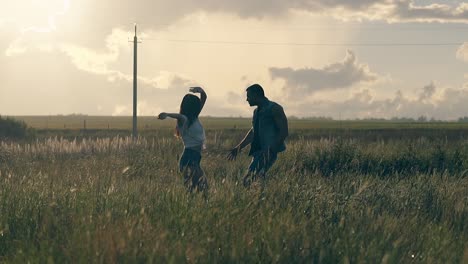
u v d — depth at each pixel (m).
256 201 7.51
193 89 10.16
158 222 6.30
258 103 10.66
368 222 6.93
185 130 9.96
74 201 7.95
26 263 5.18
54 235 6.27
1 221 6.82
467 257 5.43
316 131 75.06
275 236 5.63
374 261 5.32
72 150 21.80
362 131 74.75
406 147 19.75
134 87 46.75
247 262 5.12
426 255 5.77
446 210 8.59
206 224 6.24
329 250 5.41
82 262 4.87
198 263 5.01
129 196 7.88
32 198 8.03
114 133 62.31
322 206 8.04
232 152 10.97
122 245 5.05
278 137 10.48
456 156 17.78
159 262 4.82
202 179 9.84
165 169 15.19
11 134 45.75
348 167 16.66
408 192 9.75
